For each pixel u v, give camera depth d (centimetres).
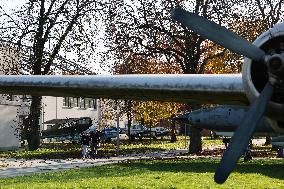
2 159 2333
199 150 2666
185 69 2672
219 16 2567
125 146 3628
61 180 1275
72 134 4231
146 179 1242
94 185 1123
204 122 1552
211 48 2709
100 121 5094
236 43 524
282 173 1379
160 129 5425
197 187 1089
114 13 2661
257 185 1108
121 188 1081
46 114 4628
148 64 2769
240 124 513
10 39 2784
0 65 2897
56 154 2641
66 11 2845
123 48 2669
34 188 1095
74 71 2906
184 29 2581
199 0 2589
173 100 717
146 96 703
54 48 2884
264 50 522
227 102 679
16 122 3347
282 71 479
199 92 626
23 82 721
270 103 504
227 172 504
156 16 2620
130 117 4538
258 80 530
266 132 666
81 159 2309
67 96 778
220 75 616
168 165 1697
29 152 2822
